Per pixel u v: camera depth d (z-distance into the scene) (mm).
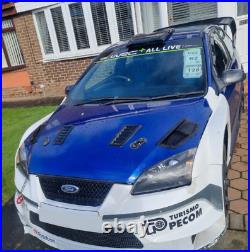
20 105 9266
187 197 2180
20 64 10555
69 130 2832
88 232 2322
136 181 2184
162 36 3664
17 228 3496
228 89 3566
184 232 2197
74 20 9086
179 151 2283
